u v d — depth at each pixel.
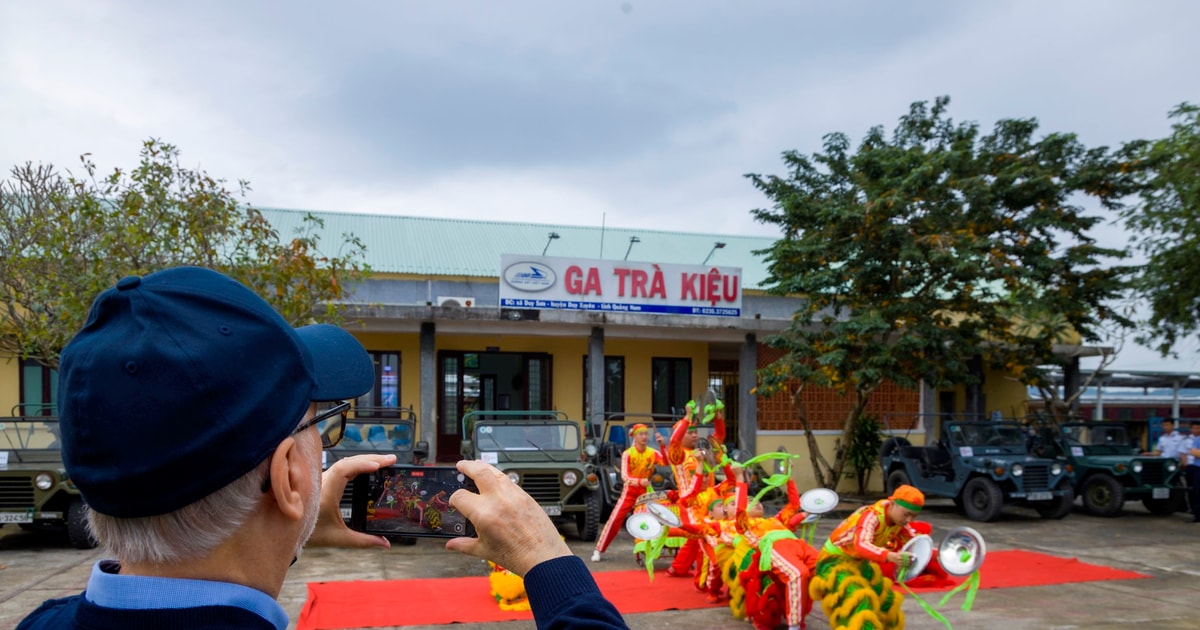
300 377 1.03
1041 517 13.86
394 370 15.91
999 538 11.53
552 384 16.83
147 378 0.90
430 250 17.89
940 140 13.91
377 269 16.55
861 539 5.35
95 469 0.92
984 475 13.35
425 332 14.42
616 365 17.27
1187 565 9.62
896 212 13.21
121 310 0.97
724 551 6.76
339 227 18.69
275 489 1.01
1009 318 15.34
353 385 1.24
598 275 14.84
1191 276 11.42
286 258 10.92
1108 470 14.01
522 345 16.73
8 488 9.52
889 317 13.77
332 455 11.07
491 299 16.44
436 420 16.17
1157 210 11.55
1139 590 8.10
